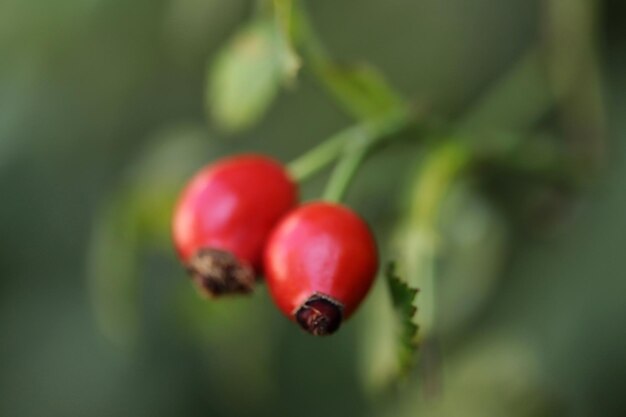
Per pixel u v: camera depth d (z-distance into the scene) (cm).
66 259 36
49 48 34
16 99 35
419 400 31
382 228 31
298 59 26
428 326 27
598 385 29
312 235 23
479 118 30
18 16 34
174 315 35
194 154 32
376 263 24
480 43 33
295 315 23
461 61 33
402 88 33
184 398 35
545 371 30
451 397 30
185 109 35
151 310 35
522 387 30
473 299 30
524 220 30
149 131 35
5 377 36
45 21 34
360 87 27
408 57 33
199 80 34
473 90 33
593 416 29
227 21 33
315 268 23
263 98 28
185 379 35
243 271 24
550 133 31
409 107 27
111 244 31
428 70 33
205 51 34
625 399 29
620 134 30
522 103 30
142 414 35
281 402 34
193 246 25
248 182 25
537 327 30
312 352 34
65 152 35
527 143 29
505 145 29
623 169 30
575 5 30
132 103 35
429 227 28
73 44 34
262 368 33
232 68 28
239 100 28
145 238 31
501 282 30
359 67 27
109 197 35
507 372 30
